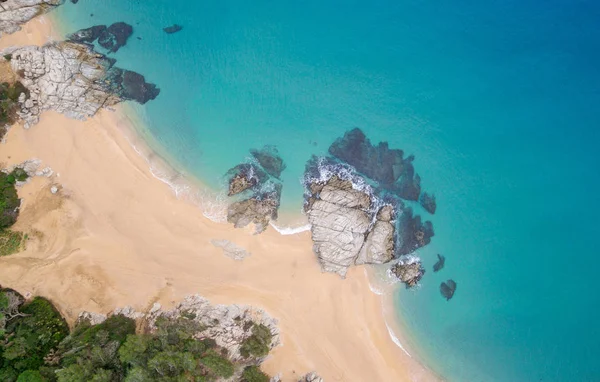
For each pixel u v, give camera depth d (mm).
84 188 34094
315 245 35188
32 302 32031
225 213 35094
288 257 35000
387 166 36938
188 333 31922
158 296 33438
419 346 35531
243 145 36375
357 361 34594
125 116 35312
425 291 36094
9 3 34125
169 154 35469
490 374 35562
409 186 36812
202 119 36375
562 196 37281
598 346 35719
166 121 35938
